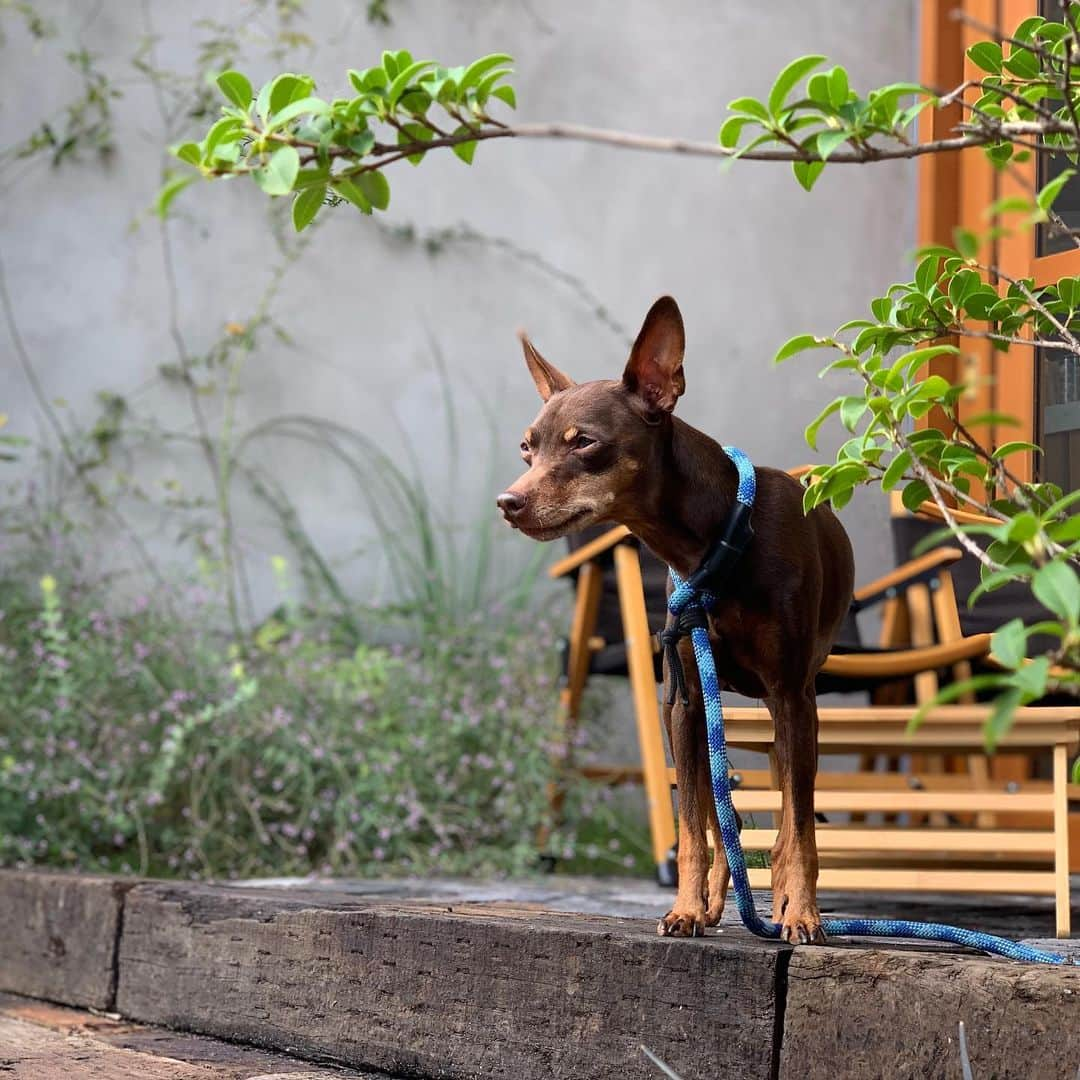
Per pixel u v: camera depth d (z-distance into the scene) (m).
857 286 6.93
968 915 3.75
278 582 6.55
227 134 2.09
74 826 5.60
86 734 5.68
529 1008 2.85
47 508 6.91
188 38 7.30
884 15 7.21
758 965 2.49
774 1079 2.46
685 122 7.32
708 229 7.18
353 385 7.22
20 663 5.89
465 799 5.78
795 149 2.11
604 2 7.39
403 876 5.39
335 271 7.27
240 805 5.68
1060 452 3.55
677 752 2.78
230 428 7.11
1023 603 4.07
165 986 3.73
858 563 5.42
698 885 2.74
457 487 7.19
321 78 7.27
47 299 7.11
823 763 6.34
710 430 6.96
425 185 7.33
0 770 5.45
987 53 2.43
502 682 6.08
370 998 3.18
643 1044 2.65
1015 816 5.55
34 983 4.18
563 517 2.64
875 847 3.51
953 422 2.38
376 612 6.64
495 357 7.29
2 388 7.03
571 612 6.95
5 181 7.13
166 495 7.04
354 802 5.49
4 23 7.18
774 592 2.62
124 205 7.20
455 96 2.16
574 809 6.11
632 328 7.25
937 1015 2.28
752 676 2.78
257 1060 3.31
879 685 4.41
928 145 2.03
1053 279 3.86
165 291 7.18
